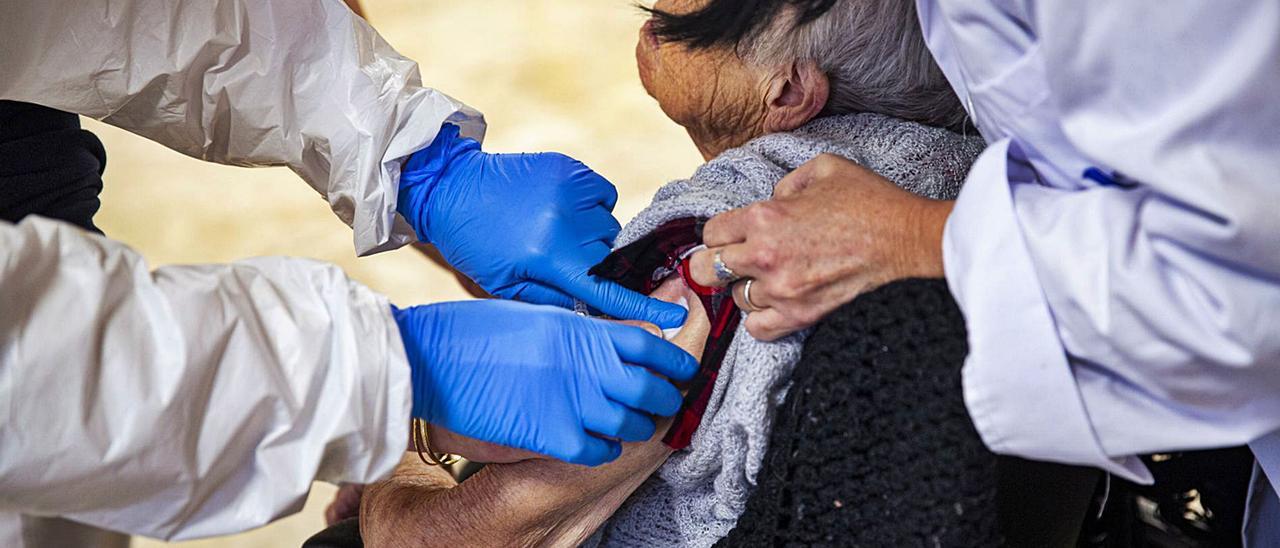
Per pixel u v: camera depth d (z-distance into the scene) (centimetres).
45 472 69
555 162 122
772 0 98
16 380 67
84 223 118
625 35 321
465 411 91
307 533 223
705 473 98
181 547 220
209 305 74
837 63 100
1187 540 124
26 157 110
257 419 76
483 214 120
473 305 94
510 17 329
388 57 128
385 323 81
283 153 129
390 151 122
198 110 126
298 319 79
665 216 100
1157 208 71
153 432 71
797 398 89
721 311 96
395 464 81
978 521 82
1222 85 67
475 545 106
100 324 70
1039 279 74
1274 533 108
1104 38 70
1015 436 78
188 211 279
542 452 93
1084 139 74
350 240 271
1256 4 66
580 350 93
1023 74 77
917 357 83
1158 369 72
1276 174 69
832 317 87
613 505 103
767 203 88
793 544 90
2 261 65
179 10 118
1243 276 69
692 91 106
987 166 78
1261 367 71
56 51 115
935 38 90
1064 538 106
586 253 115
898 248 84
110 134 303
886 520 85
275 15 122
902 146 101
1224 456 116
